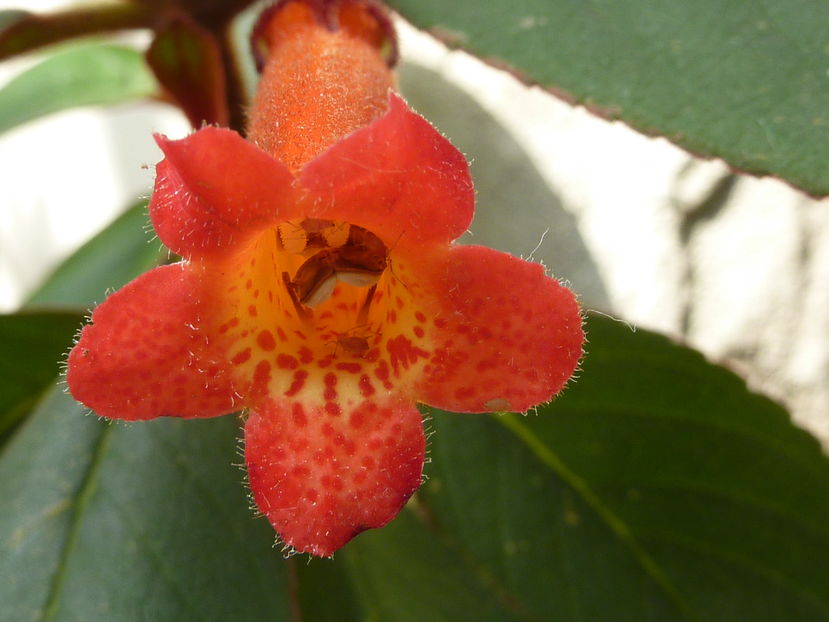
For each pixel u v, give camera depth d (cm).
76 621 5
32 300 8
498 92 9
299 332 5
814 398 8
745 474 6
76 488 6
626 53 5
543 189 9
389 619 7
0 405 7
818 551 6
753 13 5
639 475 7
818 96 5
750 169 5
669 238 9
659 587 7
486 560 7
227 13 7
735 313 9
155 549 6
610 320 6
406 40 9
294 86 5
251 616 5
